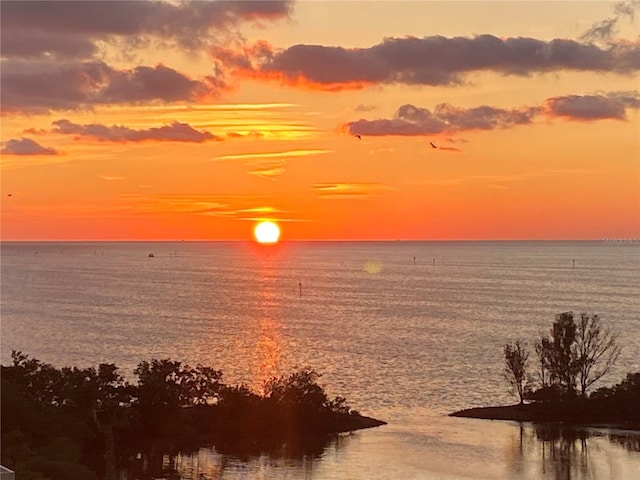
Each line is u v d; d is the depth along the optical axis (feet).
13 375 256.32
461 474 225.97
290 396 281.95
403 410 321.32
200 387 283.79
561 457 243.60
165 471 230.27
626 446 257.96
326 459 243.81
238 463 239.09
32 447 220.64
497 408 316.40
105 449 250.16
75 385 257.14
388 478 222.89
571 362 316.19
